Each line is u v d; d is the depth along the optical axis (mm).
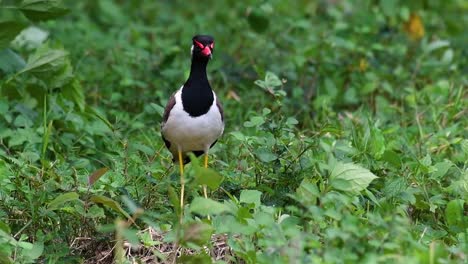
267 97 15109
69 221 10242
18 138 12328
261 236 9398
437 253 8734
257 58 16422
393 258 8641
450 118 13938
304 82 16000
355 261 8547
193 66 11070
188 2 20547
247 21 17344
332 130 11719
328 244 8922
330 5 19531
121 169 11453
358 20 18422
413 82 15922
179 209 9305
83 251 10109
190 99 11023
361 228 9008
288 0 19484
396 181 10727
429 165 11344
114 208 9750
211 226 9258
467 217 10523
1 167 10859
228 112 14602
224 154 12281
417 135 13438
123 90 15391
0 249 9133
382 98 14867
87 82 15523
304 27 17016
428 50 15984
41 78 13023
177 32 18500
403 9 17625
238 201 10133
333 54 16625
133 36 17344
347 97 15391
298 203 10227
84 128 13172
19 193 10633
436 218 11062
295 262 8430
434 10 19938
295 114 14680
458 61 17109
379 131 11836
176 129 11148
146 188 10828
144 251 9844
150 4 20266
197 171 9062
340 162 10344
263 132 12156
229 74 15672
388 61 16734
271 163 10984
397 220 8883
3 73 13688
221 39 17766
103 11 19000
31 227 10188
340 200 9320
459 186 10984
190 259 9219
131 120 14227
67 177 10914
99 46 16781
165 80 15586
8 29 12609
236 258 9617
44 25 17500
